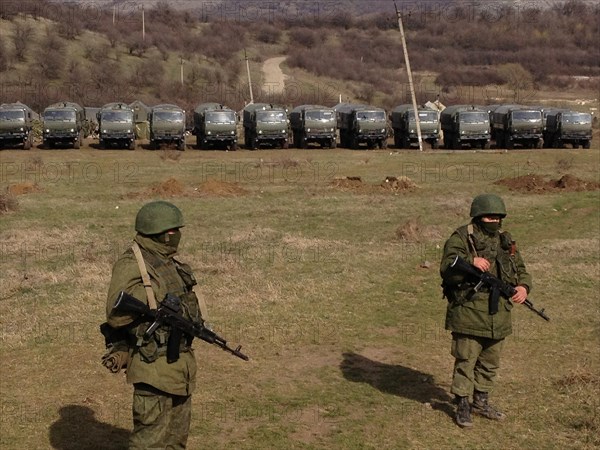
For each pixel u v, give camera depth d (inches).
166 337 192.7
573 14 5629.9
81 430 263.3
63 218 726.5
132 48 3673.7
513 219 766.5
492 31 5012.3
